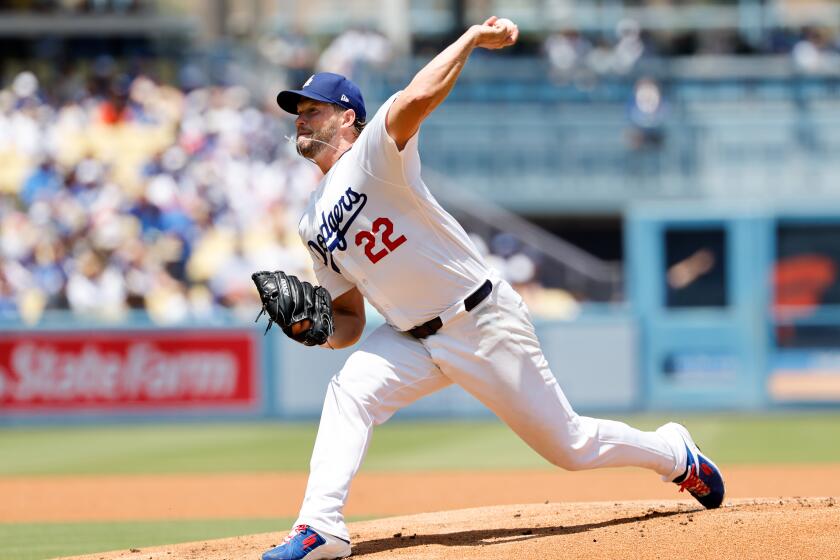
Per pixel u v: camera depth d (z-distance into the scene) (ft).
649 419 181.47
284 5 309.63
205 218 224.53
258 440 164.45
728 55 275.39
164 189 228.02
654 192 256.52
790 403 192.75
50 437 172.96
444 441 159.22
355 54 268.41
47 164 237.25
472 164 258.78
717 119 256.52
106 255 214.48
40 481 125.39
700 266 195.21
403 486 115.34
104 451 154.40
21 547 79.61
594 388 192.13
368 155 55.36
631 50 266.57
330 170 58.18
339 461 57.06
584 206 257.34
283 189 234.79
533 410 58.49
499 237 230.07
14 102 253.24
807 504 66.69
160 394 187.83
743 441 152.56
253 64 274.98
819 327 193.26
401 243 56.49
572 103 259.80
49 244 216.54
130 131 247.91
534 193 257.75
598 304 225.15
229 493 113.50
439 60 53.42
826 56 273.75
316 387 188.44
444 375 59.31
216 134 246.68
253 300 213.05
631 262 195.11
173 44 275.59
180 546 68.18
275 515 97.66
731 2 279.69
